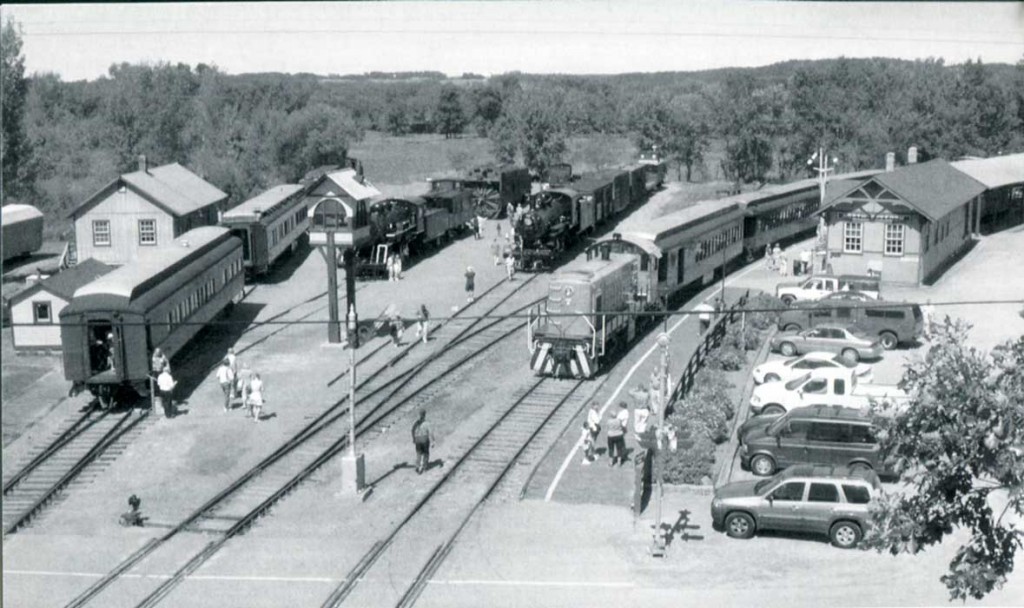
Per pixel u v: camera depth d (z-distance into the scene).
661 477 25.09
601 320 39.72
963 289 48.09
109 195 56.34
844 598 22.27
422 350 44.38
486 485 29.89
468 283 51.19
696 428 31.75
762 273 58.12
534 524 26.91
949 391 16.09
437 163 100.31
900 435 16.62
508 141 88.88
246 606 22.39
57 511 29.03
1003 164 64.69
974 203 60.59
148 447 33.91
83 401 38.38
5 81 70.06
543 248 58.00
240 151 81.25
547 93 94.25
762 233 61.78
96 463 32.62
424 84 126.38
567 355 39.16
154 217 56.47
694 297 51.78
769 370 35.53
